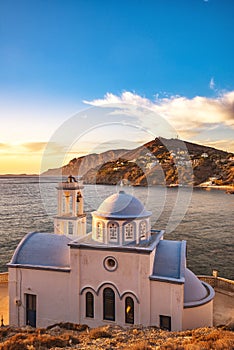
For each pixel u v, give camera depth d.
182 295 19.92
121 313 20.88
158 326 20.33
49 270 22.41
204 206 103.56
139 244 21.39
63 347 15.46
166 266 21.27
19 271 23.17
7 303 27.33
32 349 14.59
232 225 76.69
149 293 20.42
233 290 29.38
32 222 68.56
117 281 20.98
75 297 21.81
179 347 13.97
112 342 16.05
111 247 20.84
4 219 73.56
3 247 57.59
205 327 20.23
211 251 55.84
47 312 22.52
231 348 13.72
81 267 21.73
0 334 17.84
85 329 20.22
